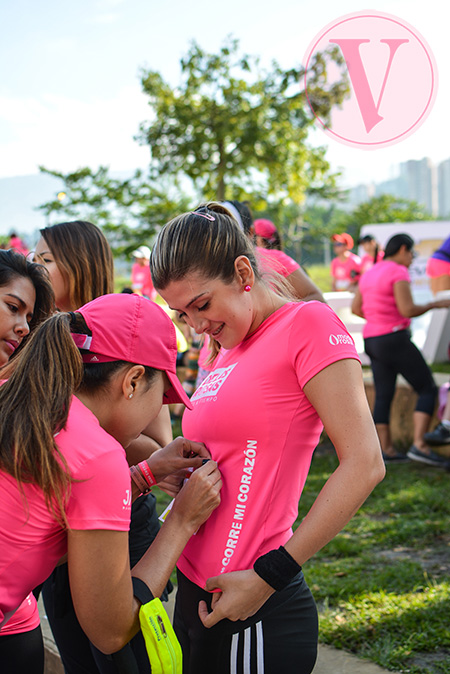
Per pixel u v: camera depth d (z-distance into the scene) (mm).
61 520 1230
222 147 14891
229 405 1422
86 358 1319
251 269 1413
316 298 2816
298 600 1471
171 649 1323
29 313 1767
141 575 1378
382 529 3771
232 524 1433
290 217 23125
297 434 1413
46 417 1202
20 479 1198
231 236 1406
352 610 2727
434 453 4918
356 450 1313
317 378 1342
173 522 1438
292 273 2760
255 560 1415
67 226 2186
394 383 5125
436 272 5855
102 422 1355
